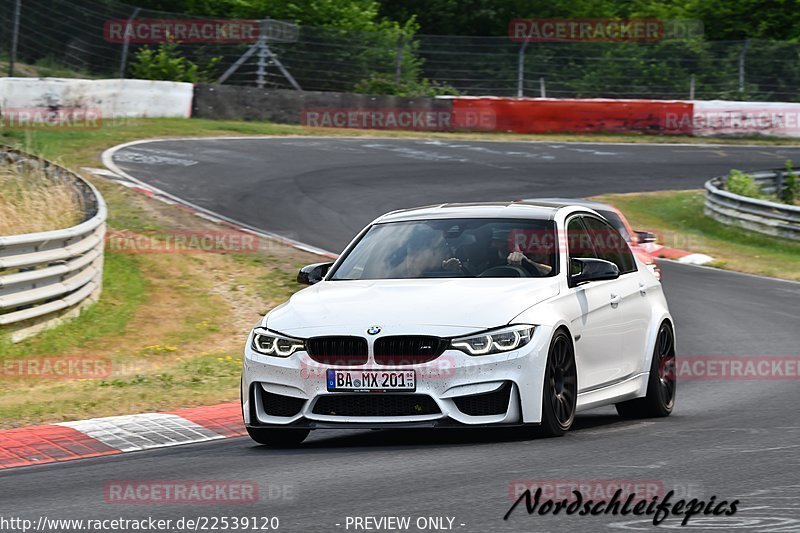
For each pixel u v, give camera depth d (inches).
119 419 1119.6
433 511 649.0
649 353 1117.7
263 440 968.3
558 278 983.0
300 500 697.6
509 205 1093.1
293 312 940.6
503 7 6855.3
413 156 4003.4
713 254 2960.1
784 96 5423.2
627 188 3752.5
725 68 5477.4
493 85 5339.6
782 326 1907.0
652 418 1131.3
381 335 876.6
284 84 5073.8
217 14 5757.9
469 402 871.7
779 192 3892.7
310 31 5142.7
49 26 4598.9
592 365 999.6
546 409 902.4
